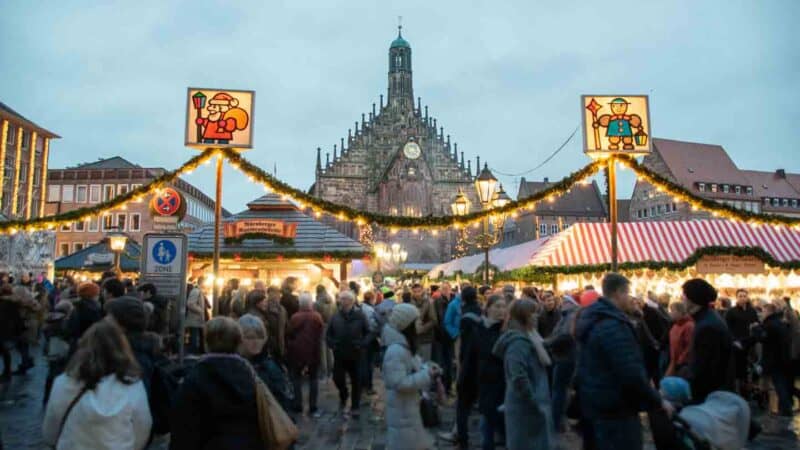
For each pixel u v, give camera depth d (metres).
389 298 13.52
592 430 5.08
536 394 5.48
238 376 3.69
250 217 25.20
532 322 5.73
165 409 4.47
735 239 19.84
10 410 9.62
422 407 5.85
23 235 29.30
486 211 14.32
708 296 5.60
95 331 3.89
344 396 9.84
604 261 19.20
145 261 9.59
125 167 67.31
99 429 3.68
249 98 12.41
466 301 8.79
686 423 4.86
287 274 24.34
